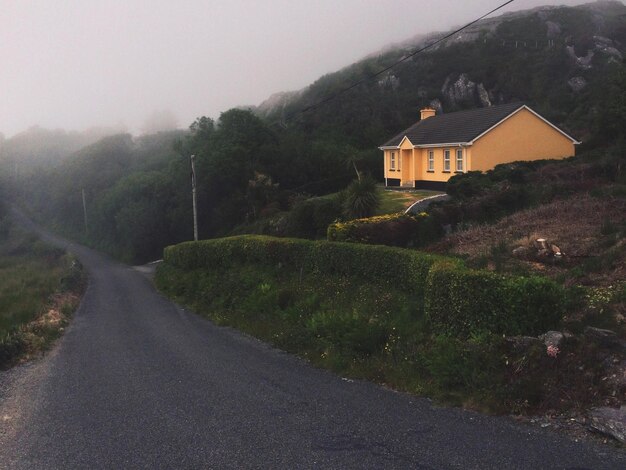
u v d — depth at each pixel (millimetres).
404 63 76250
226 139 49281
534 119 30094
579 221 14312
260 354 11242
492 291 8125
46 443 6520
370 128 55594
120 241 69062
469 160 28859
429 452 5531
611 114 28281
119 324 17547
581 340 7074
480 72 68000
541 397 6570
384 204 26344
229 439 6238
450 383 7527
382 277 13328
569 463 5109
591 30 84188
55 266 54125
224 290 19609
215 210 48062
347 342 9906
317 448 5820
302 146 49125
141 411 7578
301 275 16859
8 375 10773
